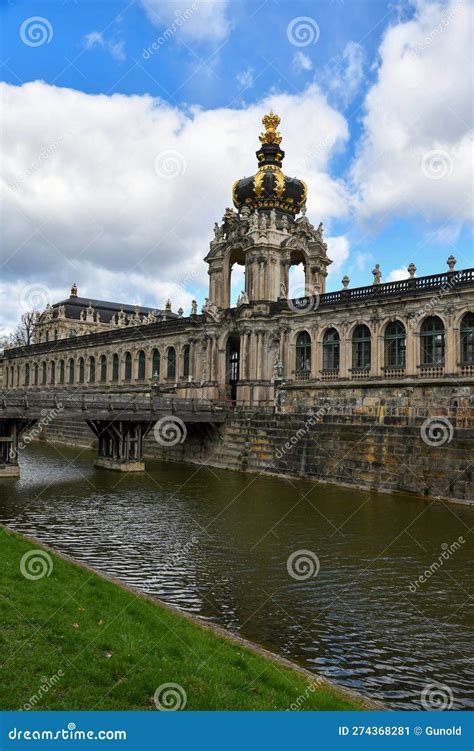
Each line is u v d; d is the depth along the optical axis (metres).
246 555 25.50
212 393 62.88
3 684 10.98
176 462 58.81
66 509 34.66
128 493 40.09
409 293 44.31
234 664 13.43
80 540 27.78
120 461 50.78
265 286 59.41
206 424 57.16
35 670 11.59
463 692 14.34
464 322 41.41
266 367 57.78
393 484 40.38
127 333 79.94
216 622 18.39
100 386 85.62
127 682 11.52
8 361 117.25
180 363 69.62
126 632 13.97
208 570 23.48
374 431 41.97
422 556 25.30
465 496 36.12
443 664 15.84
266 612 19.28
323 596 20.75
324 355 52.44
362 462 42.56
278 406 53.56
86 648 12.74
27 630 13.23
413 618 18.88
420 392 43.16
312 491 41.25
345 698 12.96
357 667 15.60
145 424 52.50
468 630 18.02
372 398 46.75
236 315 60.22
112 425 51.12
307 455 46.81
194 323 66.81
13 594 15.35
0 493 39.31
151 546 26.83
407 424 40.53
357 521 31.59
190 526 30.59
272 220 60.00
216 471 51.78
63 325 110.50
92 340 88.06
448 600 20.41
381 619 18.77
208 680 12.10
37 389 105.19
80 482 44.38
